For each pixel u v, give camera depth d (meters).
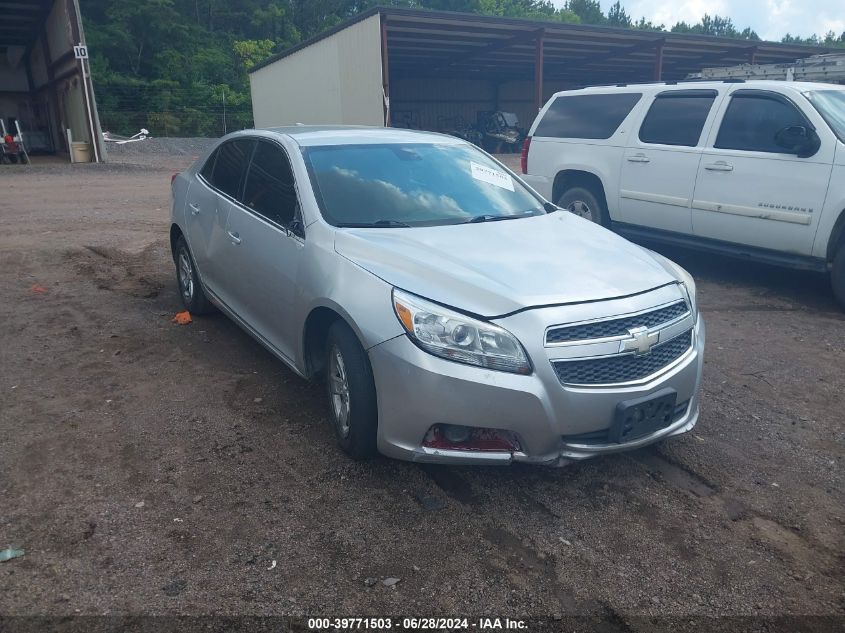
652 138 7.97
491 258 3.68
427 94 41.03
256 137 5.16
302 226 4.11
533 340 3.19
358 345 3.52
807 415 4.48
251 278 4.63
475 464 3.29
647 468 3.80
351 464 3.75
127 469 3.66
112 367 5.04
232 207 5.00
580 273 3.60
